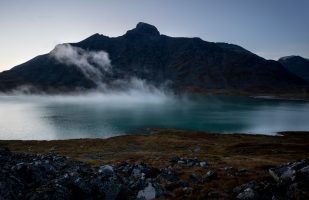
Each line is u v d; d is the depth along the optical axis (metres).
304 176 25.66
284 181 26.19
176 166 46.56
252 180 31.72
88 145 109.12
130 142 114.75
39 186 24.34
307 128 163.88
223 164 52.31
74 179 24.58
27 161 32.66
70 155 84.38
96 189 24.58
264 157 76.75
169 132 144.00
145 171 35.75
